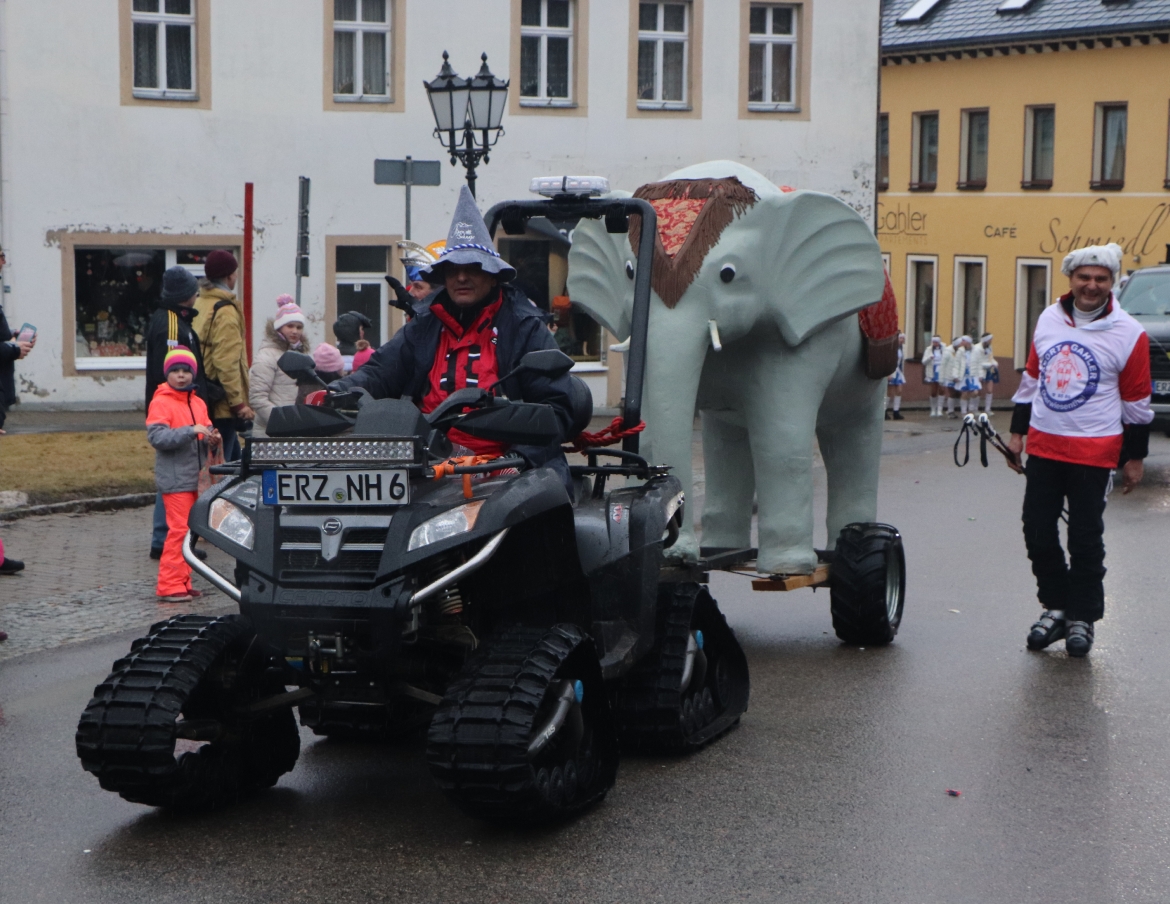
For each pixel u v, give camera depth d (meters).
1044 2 42.22
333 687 5.39
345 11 25.39
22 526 12.55
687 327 7.73
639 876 5.01
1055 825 5.55
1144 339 8.33
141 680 5.38
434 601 5.40
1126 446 8.54
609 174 27.27
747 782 6.06
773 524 8.21
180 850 5.26
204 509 5.33
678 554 7.77
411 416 5.31
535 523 5.51
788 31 28.39
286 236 25.11
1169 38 38.50
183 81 24.42
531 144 26.64
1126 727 6.89
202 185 24.53
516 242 26.52
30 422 21.31
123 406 24.22
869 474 9.13
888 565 8.51
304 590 5.09
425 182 16.19
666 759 6.39
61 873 5.04
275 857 5.19
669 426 7.65
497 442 5.52
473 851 5.25
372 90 25.69
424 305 6.04
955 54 43.50
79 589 10.02
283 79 24.84
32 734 6.75
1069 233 41.19
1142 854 5.26
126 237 24.09
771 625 9.21
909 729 6.85
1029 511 8.55
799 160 28.48
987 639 8.78
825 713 7.13
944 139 44.47
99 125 23.77
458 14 25.91
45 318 23.70
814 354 8.19
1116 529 13.25
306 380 5.65
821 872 5.05
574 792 5.57
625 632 6.16
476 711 5.09
